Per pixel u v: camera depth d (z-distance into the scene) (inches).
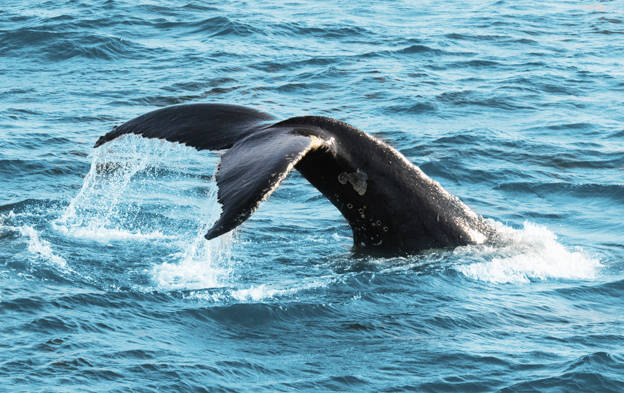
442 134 2743.6
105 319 1259.8
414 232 1533.0
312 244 1684.3
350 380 1122.7
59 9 4554.6
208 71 3543.3
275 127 1371.8
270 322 1290.6
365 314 1330.0
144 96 3169.3
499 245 1617.9
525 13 5007.4
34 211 1854.1
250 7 4886.8
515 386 1125.7
